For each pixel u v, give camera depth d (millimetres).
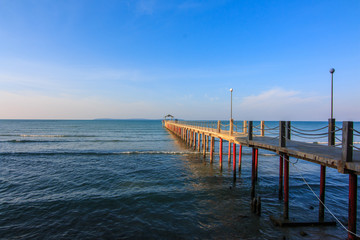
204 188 12031
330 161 5176
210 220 8281
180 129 40531
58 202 9891
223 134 13961
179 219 8398
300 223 7578
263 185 12680
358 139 46500
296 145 8008
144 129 78438
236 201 10156
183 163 18719
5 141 34250
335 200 10375
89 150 26344
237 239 6891
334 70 8211
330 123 8000
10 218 8305
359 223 8180
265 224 7832
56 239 6945
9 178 13703
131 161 19422
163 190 11656
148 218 8484
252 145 9555
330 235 6926
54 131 61469
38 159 19922
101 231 7492
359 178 14820
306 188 12117
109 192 11320
